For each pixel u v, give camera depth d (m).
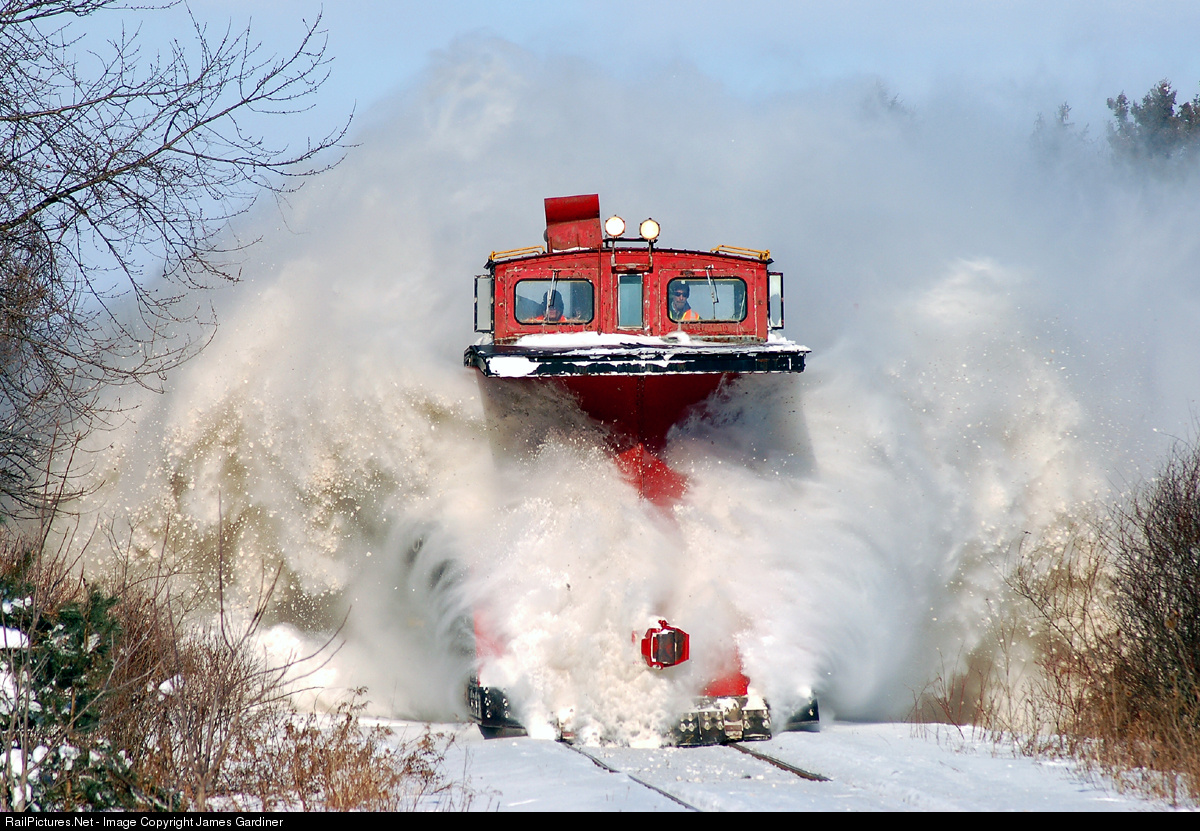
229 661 28.81
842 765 28.59
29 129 32.44
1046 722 34.19
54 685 25.50
